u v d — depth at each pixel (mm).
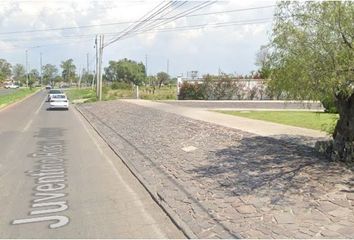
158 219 5816
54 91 41219
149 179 8141
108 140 14266
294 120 17312
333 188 6336
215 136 12023
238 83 35812
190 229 5332
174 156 10195
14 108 32531
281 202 5988
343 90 6875
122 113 24125
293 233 4930
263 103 30156
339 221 5176
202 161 9133
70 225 5543
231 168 8164
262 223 5324
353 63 6430
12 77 135750
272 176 7242
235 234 5062
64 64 136750
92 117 24625
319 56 6770
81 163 9969
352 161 7715
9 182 7930
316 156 8367
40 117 24391
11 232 5289
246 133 12047
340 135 7926
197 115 18969
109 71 98875
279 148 9438
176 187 7359
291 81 7160
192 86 36156
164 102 31141
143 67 98125
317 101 7711
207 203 6316
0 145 12883
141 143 12898
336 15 6641
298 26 7082
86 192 7227
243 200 6258
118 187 7605
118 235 5199
